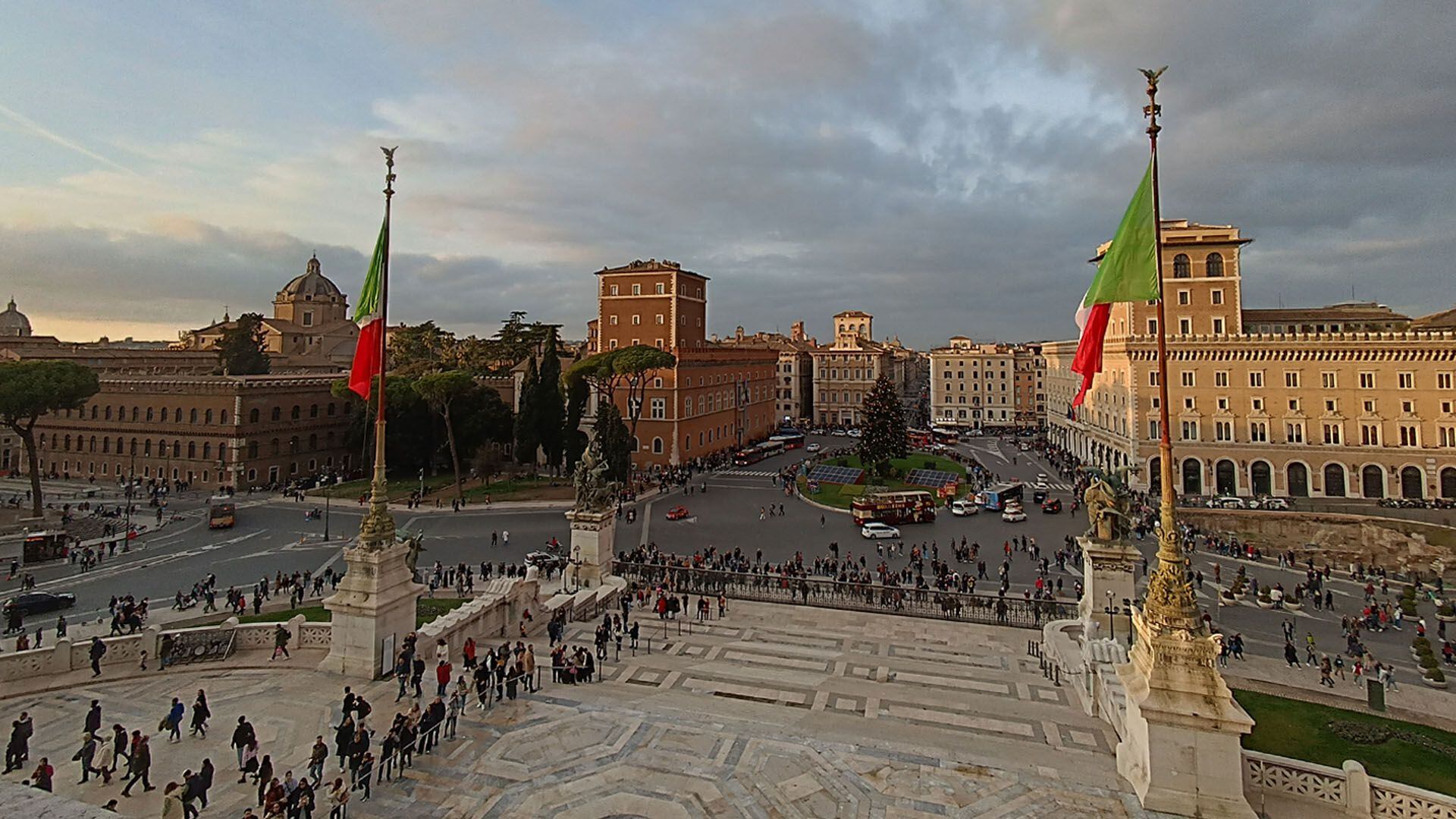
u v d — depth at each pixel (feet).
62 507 219.20
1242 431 250.57
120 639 79.25
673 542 180.14
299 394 280.72
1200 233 268.21
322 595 136.05
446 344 399.24
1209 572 168.45
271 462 268.00
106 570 155.02
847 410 519.60
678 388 292.81
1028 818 49.03
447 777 54.49
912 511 204.44
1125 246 54.03
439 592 136.87
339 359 421.18
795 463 325.21
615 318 312.91
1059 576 150.82
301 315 455.63
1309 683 102.27
